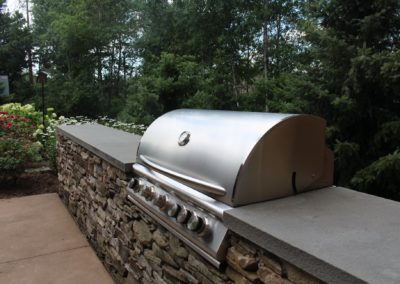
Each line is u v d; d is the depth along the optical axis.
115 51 15.21
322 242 0.94
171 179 1.64
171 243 1.62
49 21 16.25
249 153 1.25
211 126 1.59
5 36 16.58
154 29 10.68
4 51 16.02
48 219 3.54
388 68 2.95
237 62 10.05
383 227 1.04
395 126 3.19
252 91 9.20
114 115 14.02
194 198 1.41
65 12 15.26
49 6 16.77
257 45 9.95
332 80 3.63
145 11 10.83
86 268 2.59
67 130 3.61
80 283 2.38
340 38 3.64
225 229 1.24
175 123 1.88
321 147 1.47
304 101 3.72
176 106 8.37
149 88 8.23
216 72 9.66
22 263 2.64
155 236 1.78
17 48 16.47
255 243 1.06
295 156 1.38
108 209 2.46
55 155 4.99
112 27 14.37
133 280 2.10
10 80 16.58
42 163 5.72
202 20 9.49
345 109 3.38
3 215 3.64
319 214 1.16
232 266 1.22
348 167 3.42
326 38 3.46
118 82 15.36
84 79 14.71
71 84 14.33
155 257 1.79
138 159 2.03
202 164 1.44
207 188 1.34
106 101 14.73
